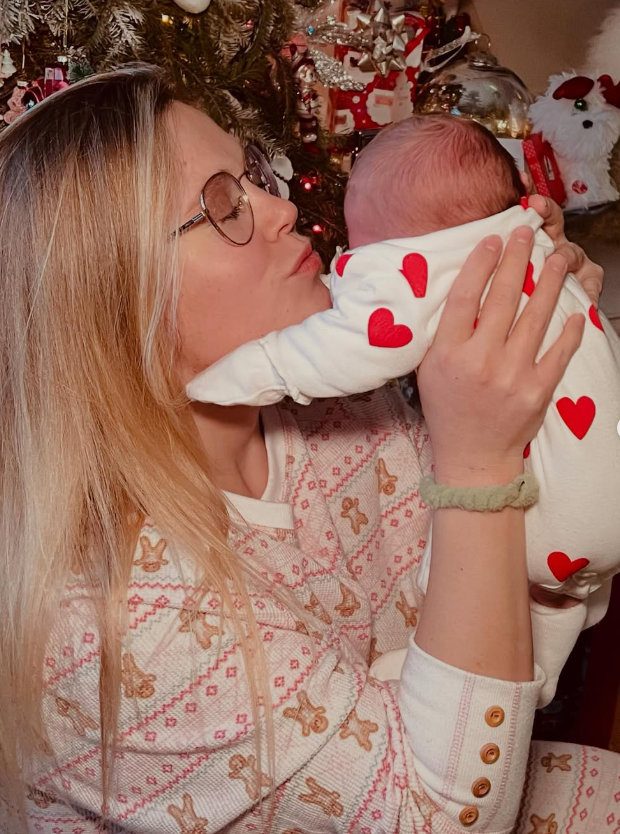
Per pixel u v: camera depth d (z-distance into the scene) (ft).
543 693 3.45
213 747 2.79
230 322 3.29
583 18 7.85
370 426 4.15
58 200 3.09
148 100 3.16
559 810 3.81
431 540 3.10
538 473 2.98
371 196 3.48
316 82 5.11
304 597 3.26
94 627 2.84
